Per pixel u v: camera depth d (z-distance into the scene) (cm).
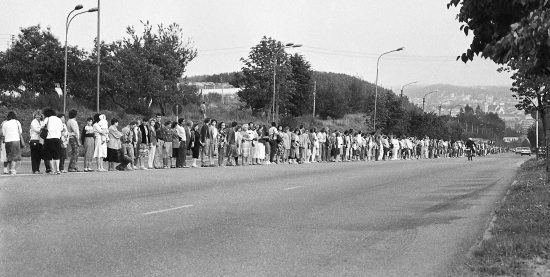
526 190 1883
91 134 2373
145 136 2623
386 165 3769
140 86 5588
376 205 1625
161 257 888
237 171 2680
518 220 1228
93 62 5778
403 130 7631
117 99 5838
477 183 2466
